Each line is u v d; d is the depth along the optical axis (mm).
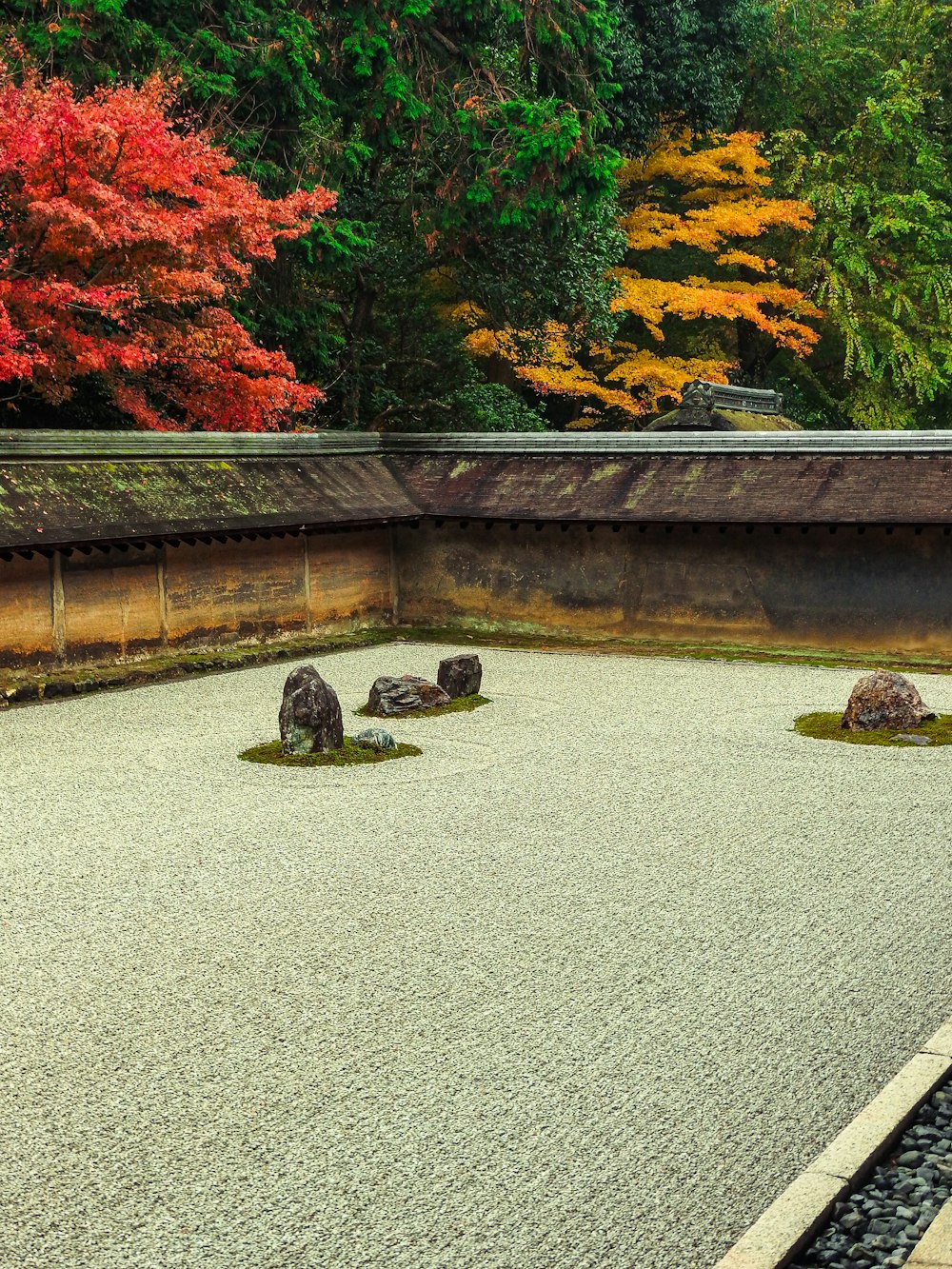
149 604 14977
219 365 17156
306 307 21219
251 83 19094
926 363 30219
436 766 10047
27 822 8445
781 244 31438
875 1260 3605
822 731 11406
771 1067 4863
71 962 5941
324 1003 5449
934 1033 5168
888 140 30828
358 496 18156
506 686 14078
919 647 16438
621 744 10883
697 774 9797
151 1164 4141
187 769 9945
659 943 6191
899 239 31922
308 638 17547
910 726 11422
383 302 24500
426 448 19828
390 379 24438
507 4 20844
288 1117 4453
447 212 20656
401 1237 3740
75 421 18797
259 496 16516
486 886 7059
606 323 24453
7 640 13211
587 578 18234
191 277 14938
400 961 5945
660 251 30500
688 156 29094
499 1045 5035
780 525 16484
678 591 17719
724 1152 4230
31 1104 4551
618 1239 3736
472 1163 4145
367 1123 4402
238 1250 3674
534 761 10242
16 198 14094
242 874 7285
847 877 7277
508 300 22719
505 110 20234
